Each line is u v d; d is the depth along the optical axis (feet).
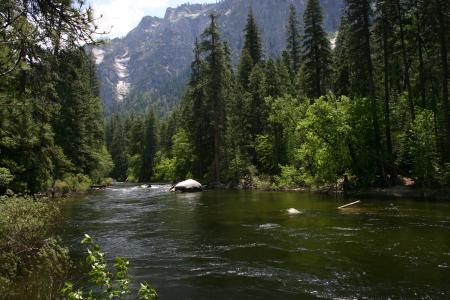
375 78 129.39
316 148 113.60
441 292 29.09
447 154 95.50
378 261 37.42
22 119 33.04
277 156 153.89
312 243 45.68
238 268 36.73
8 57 22.65
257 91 170.19
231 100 170.81
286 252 42.04
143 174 306.14
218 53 163.73
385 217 62.08
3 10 20.80
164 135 307.58
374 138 110.63
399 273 33.65
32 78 25.13
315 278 33.12
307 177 124.26
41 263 34.68
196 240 49.03
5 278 29.01
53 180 107.76
